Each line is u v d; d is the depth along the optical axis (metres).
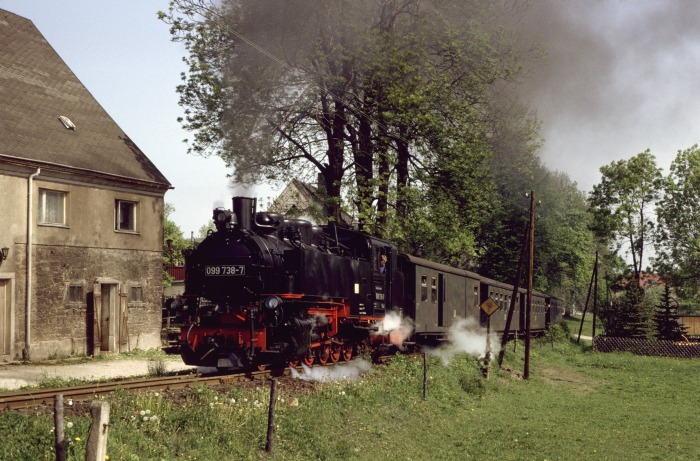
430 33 29.45
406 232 29.88
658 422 19.39
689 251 57.28
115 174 24.06
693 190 56.97
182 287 56.59
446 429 15.50
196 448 9.86
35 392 10.95
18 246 20.95
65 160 22.55
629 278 61.25
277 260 16.12
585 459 13.65
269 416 10.81
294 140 31.06
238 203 16.28
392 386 17.16
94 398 10.79
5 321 20.50
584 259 66.69
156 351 24.94
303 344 15.59
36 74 25.66
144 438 9.55
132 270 25.02
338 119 30.77
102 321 23.78
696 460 14.23
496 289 34.91
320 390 14.12
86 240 23.22
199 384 12.74
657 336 52.03
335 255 17.97
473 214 31.84
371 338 20.25
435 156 30.16
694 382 30.12
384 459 11.97
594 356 40.12
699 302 59.59
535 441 15.16
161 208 26.41
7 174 20.73
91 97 27.41
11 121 22.30
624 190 60.44
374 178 28.97
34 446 8.47
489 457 13.40
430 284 25.11
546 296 49.72
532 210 29.48
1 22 26.25
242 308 15.41
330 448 11.54
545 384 27.11
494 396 21.55
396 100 27.91
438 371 20.55
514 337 37.28
